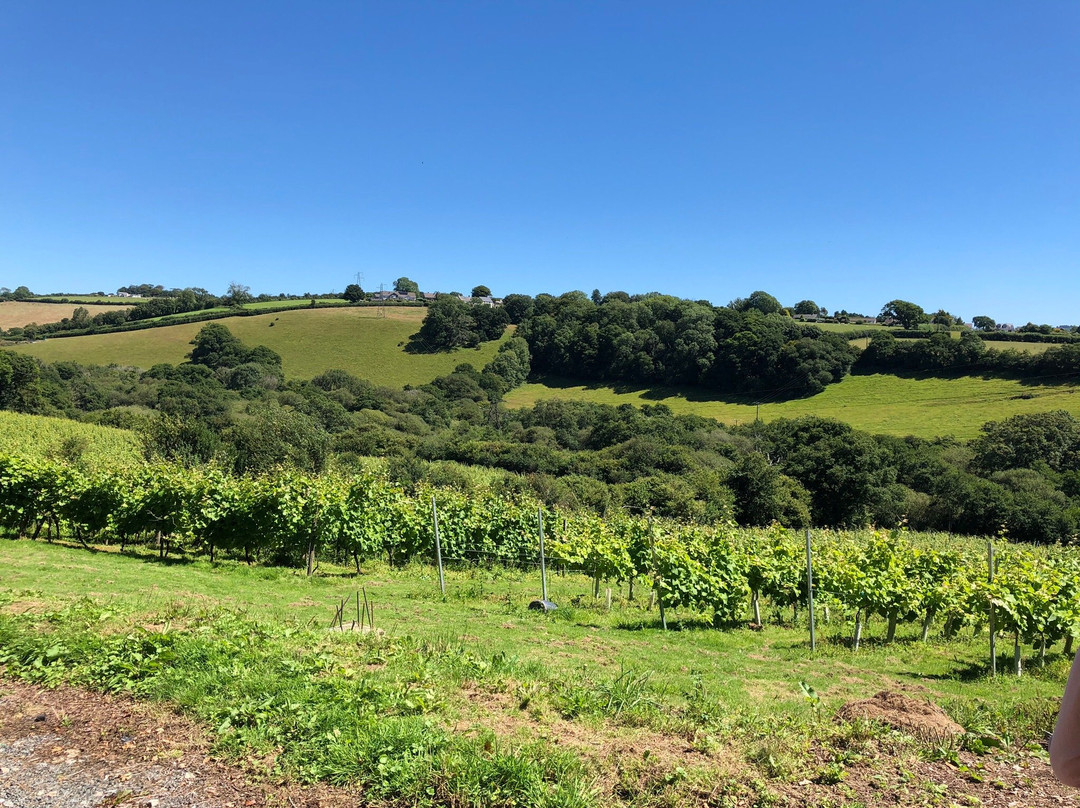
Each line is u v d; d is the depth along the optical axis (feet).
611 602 50.16
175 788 12.76
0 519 60.13
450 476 136.26
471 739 14.56
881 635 40.98
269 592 41.91
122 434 148.15
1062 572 39.70
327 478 61.67
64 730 14.99
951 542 96.07
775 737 16.26
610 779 13.57
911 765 15.46
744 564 43.29
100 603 27.30
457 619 36.60
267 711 15.44
